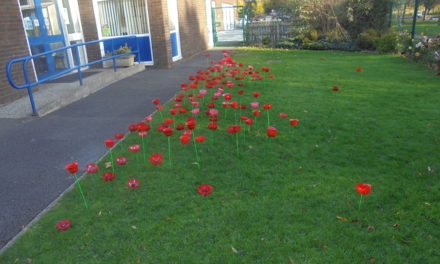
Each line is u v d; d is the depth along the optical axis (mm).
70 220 2535
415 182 2924
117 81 8109
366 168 3221
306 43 14461
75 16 9078
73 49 8930
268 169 3246
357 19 14414
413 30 11125
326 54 12547
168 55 9969
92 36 9352
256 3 33812
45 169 3420
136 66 9297
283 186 2932
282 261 2074
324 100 5711
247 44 16891
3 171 3404
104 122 4867
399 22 13164
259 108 5277
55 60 8156
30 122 4977
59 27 8289
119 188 2975
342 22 14773
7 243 2326
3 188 3062
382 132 4145
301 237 2279
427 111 4934
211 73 8688
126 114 5238
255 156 3543
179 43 11430
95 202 2771
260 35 16844
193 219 2504
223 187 2943
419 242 2195
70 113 5402
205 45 15203
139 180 3102
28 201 2834
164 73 9133
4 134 4484
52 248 2250
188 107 5449
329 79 7590
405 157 3426
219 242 2256
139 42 9977
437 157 3402
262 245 2215
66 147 3973
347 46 13648
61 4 8352
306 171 3197
